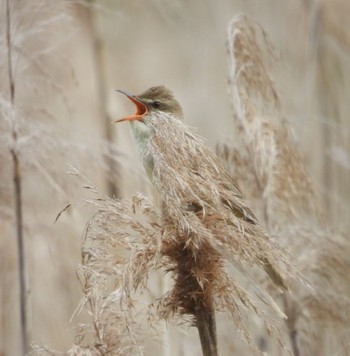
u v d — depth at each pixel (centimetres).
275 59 1017
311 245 1002
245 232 711
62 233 1107
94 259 709
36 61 1032
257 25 1006
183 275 716
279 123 1009
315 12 1282
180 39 1720
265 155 980
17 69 1007
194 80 1675
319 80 1298
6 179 1034
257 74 998
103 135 1235
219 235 709
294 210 1003
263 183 995
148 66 1680
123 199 727
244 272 776
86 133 1077
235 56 998
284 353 983
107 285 699
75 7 1192
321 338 1003
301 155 1011
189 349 965
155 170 721
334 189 1250
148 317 722
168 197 707
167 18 1697
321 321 999
